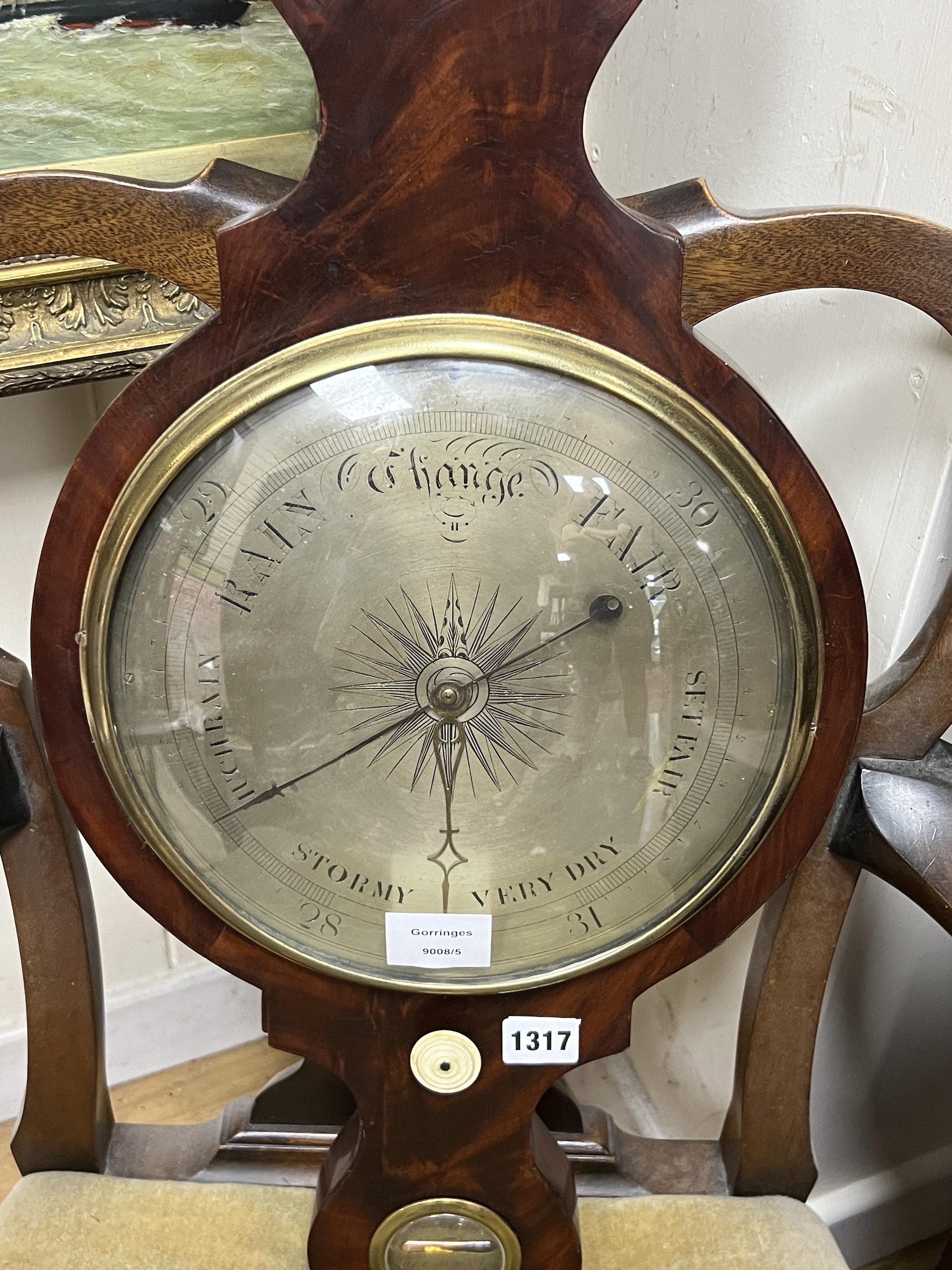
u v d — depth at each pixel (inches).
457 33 17.9
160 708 21.4
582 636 21.3
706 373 20.1
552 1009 24.4
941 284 21.8
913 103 24.9
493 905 23.2
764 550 20.8
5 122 29.8
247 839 22.5
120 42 31.0
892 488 28.7
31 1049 28.0
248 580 20.6
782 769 22.2
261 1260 27.9
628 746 22.1
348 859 22.8
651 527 20.6
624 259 19.4
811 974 27.5
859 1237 42.3
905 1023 37.9
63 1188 28.9
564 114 18.5
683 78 32.8
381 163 18.7
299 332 19.7
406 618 21.0
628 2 17.7
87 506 20.2
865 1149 40.8
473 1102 25.1
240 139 30.2
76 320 30.9
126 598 20.7
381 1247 26.7
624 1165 30.8
